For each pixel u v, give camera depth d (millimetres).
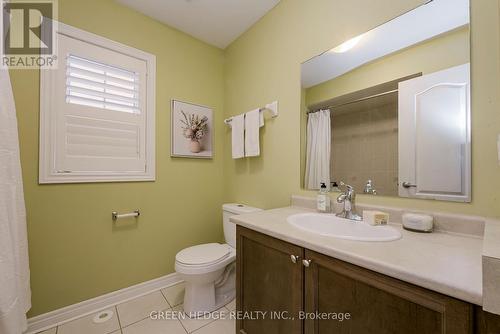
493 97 822
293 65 1563
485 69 840
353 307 704
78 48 1491
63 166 1433
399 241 801
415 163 1020
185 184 2012
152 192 1817
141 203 1760
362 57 1209
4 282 948
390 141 1104
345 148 1284
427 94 987
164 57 1886
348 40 1262
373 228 986
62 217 1438
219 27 1948
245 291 1160
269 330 1011
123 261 1677
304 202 1456
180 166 1982
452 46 919
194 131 2055
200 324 1414
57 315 1404
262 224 1061
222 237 2248
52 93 1396
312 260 817
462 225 867
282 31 1647
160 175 1859
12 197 1047
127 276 1693
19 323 1065
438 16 960
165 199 1889
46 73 1378
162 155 1871
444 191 933
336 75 1323
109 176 1603
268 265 1021
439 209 944
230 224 1863
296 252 876
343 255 701
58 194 1423
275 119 1696
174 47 1948
